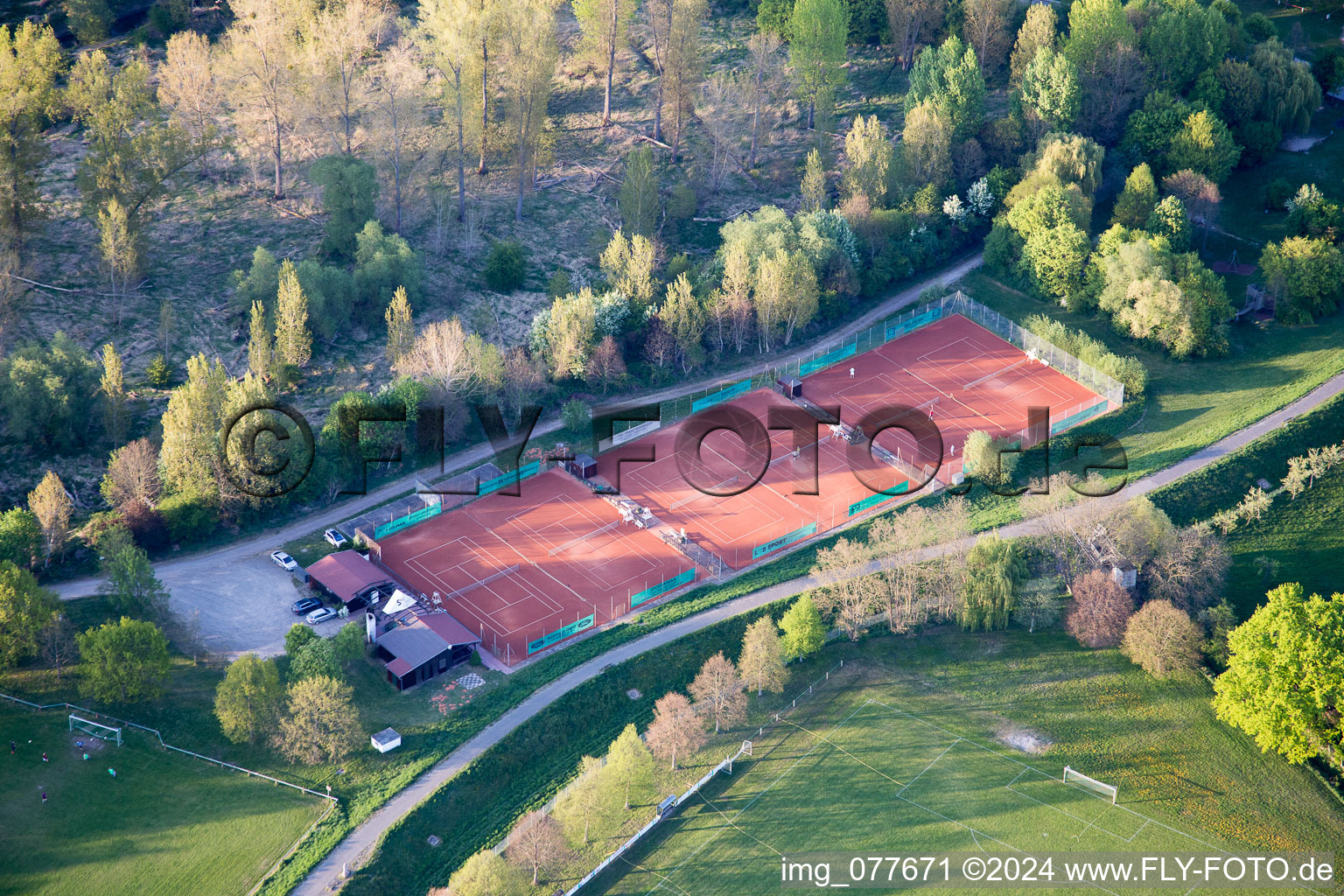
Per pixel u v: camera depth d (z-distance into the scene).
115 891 144.50
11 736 161.25
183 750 161.25
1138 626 179.25
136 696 164.50
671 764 165.62
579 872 151.38
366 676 174.50
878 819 159.25
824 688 178.12
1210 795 163.50
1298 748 162.75
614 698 174.62
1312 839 157.88
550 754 167.38
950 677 179.75
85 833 150.62
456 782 159.62
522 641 183.38
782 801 161.38
